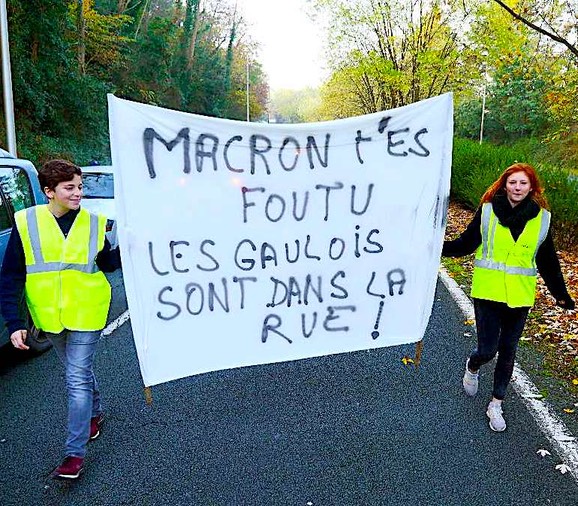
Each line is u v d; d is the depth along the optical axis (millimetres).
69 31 25000
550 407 3896
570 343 5152
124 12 32781
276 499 2936
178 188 3076
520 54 12586
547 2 8867
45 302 3002
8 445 3461
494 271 3473
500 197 3480
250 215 3244
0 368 4707
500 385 3613
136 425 3709
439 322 5941
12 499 2928
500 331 3619
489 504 2879
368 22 17078
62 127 22469
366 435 3570
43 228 2994
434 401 4039
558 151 18422
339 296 3512
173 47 39094
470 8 14586
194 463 3264
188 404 4016
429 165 3463
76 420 3039
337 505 2887
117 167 2941
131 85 32812
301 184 3295
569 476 3104
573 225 9148
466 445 3432
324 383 4363
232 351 3383
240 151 3160
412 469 3188
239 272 3289
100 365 4742
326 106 38094
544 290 7062
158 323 3182
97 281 3133
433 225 3545
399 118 3359
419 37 16797
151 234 3068
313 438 3539
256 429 3656
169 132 3010
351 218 3420
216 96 49562
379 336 3650
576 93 12414
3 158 4961
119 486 3043
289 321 3457
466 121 40375
